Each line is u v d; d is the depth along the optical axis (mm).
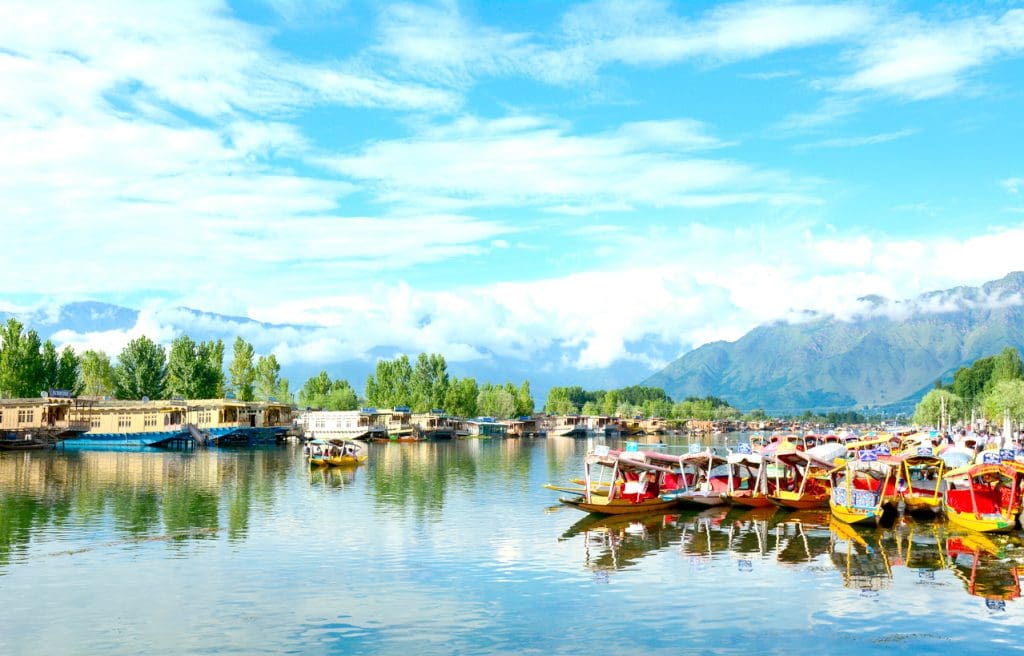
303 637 29594
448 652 28125
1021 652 28562
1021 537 50781
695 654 28188
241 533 50062
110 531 50312
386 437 197500
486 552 44906
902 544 48312
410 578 38469
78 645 28562
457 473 96562
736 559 43625
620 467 63844
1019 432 172375
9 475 86188
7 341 155750
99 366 184625
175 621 31359
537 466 110812
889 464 59500
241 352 195500
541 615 32562
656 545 47625
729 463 65312
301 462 111250
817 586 37469
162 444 146750
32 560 41750
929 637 30094
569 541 48625
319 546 46062
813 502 63156
